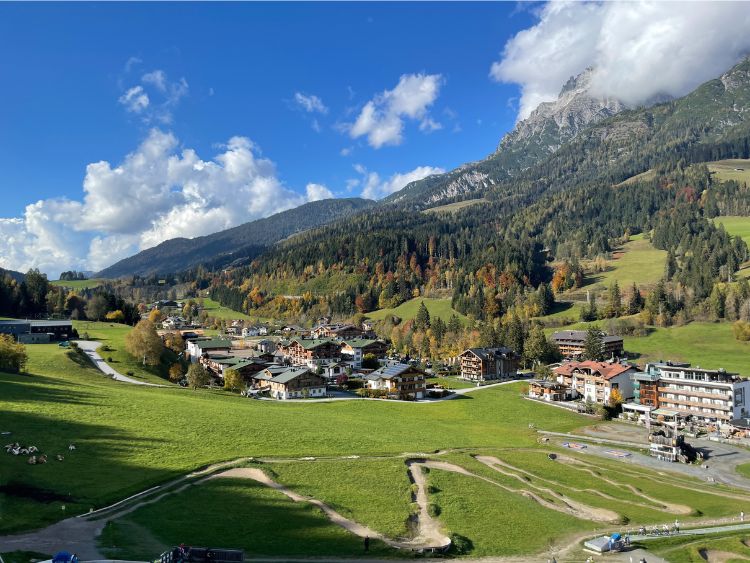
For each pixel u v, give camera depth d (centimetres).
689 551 6172
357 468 8356
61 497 6069
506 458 9975
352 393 17000
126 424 9119
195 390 14738
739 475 10238
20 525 5291
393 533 6131
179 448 8350
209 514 6122
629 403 16138
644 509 7806
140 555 4847
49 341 19875
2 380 11056
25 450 7144
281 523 6062
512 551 5978
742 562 6028
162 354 19250
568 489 8481
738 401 14512
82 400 10294
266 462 8244
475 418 14438
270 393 16262
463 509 7075
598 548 6084
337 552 5475
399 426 12231
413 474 8444
